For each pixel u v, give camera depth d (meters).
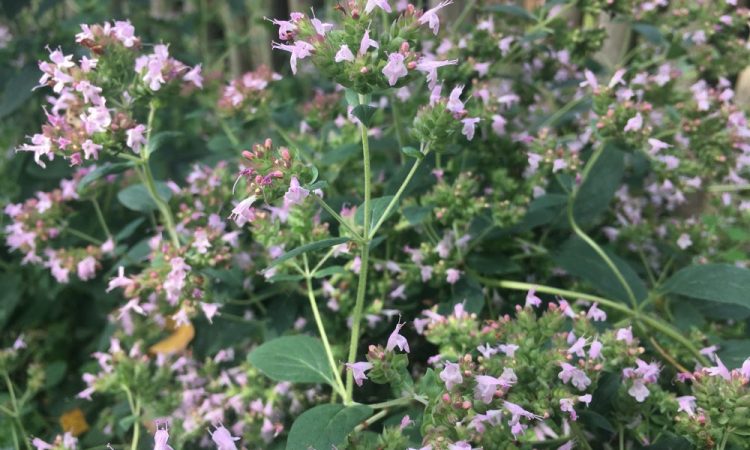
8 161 0.33
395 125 0.25
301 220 0.19
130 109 0.21
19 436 0.26
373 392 0.21
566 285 0.25
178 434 0.22
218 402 0.22
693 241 0.26
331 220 0.23
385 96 0.27
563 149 0.23
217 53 0.50
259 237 0.20
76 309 0.33
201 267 0.21
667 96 0.26
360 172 0.26
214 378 0.24
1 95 0.34
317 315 0.19
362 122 0.15
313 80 0.41
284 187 0.15
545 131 0.23
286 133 0.28
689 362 0.20
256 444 0.21
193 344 0.25
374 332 0.22
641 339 0.21
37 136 0.19
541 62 0.28
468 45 0.26
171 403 0.23
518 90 0.29
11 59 0.34
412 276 0.22
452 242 0.22
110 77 0.19
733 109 0.24
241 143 0.29
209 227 0.22
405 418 0.16
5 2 0.32
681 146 0.26
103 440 0.25
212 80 0.32
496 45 0.26
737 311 0.22
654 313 0.22
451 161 0.24
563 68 0.28
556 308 0.17
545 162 0.22
